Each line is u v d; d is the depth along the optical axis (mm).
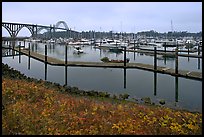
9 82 22266
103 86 34000
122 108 17812
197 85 35125
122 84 35625
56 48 127250
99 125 13312
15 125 12375
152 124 14102
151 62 64312
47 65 57812
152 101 25500
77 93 24922
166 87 33562
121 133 12195
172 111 19062
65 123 13469
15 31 160625
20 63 61188
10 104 16109
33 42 187875
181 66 56094
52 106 17031
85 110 16422
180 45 112750
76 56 83125
